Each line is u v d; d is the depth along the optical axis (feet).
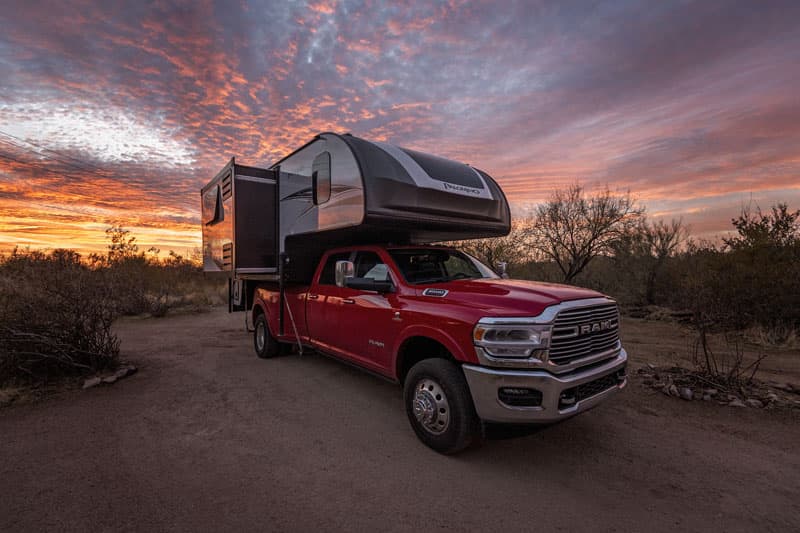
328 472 11.34
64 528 8.90
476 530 8.94
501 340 11.24
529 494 10.30
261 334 24.53
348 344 17.19
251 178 22.35
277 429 14.15
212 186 27.35
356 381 19.61
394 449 12.71
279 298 22.43
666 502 9.95
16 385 18.21
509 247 53.52
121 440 13.23
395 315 14.39
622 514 9.49
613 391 12.62
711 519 9.29
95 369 20.27
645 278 45.62
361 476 11.13
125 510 9.55
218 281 66.23
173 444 12.96
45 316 19.48
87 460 11.90
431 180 17.51
